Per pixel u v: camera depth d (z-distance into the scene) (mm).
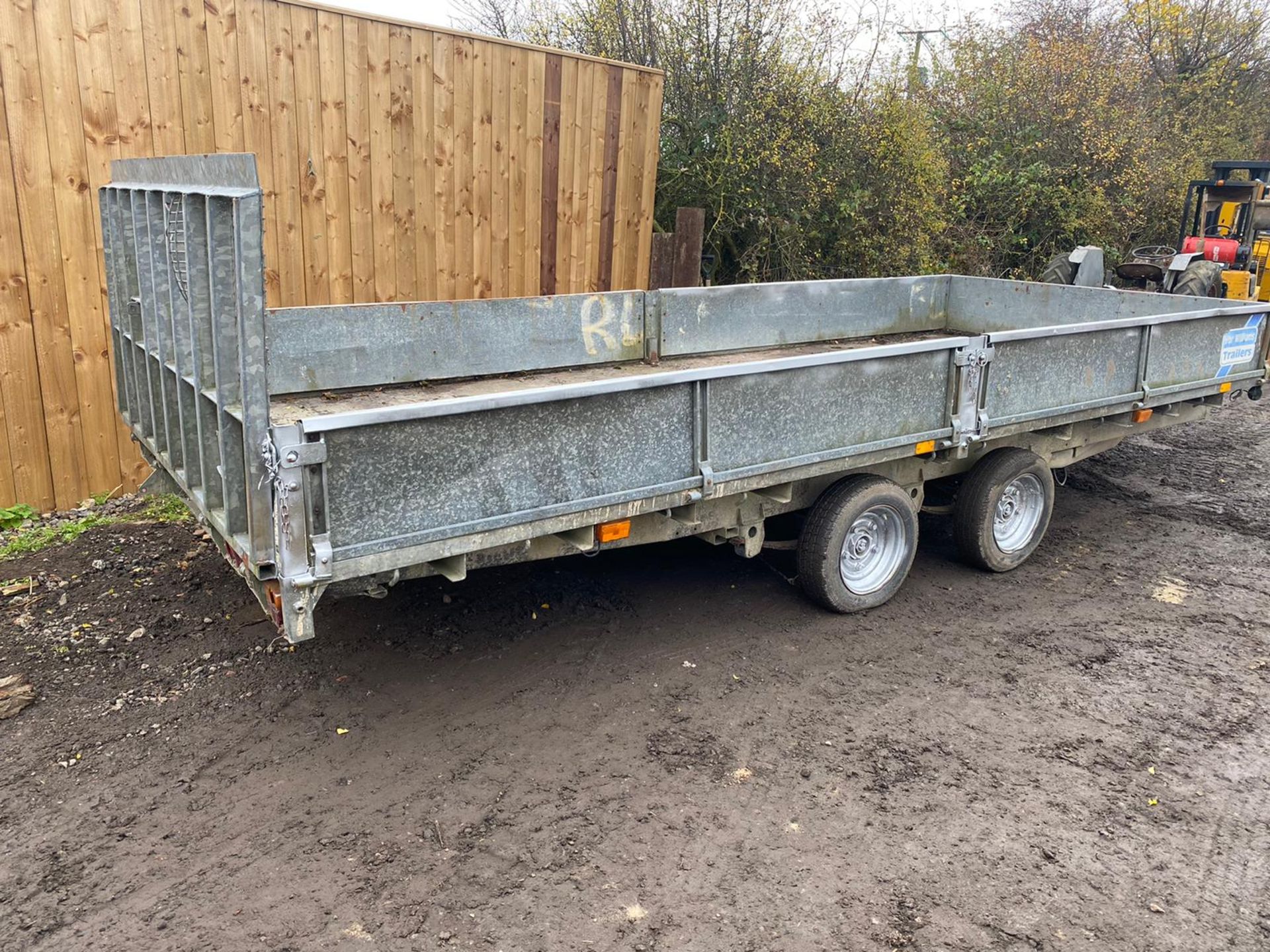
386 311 5176
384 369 5254
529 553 3629
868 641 4613
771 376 3910
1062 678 4297
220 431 3127
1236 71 19078
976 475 5203
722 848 3117
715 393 3758
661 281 8531
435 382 5441
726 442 3850
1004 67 15227
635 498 3607
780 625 4738
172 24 5605
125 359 4711
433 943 2688
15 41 5172
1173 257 11406
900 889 2949
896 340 7434
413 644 4426
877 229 11203
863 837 3189
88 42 5379
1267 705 4090
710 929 2768
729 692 4105
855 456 4312
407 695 4000
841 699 4066
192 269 3264
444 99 6793
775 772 3539
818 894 2916
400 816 3236
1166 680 4301
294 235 6332
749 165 10055
